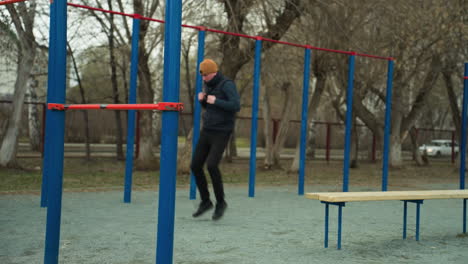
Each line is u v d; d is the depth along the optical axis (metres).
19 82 12.42
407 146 30.41
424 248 4.11
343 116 19.80
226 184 10.30
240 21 12.52
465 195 4.65
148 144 14.62
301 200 7.61
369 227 5.15
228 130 5.24
